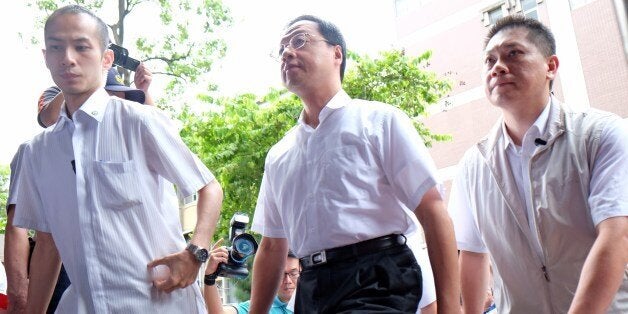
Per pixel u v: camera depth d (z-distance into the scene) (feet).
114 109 7.70
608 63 44.52
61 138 7.73
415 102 39.34
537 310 8.36
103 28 7.89
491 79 8.61
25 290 9.62
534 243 8.37
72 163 7.50
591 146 8.00
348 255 7.16
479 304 9.52
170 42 42.80
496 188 8.83
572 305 7.19
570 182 8.03
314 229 7.41
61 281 9.93
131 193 7.35
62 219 7.51
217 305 11.51
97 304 6.99
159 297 7.30
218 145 38.75
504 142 8.89
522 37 8.46
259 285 8.95
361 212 7.26
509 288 8.73
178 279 7.06
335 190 7.38
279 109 38.17
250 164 36.99
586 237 7.96
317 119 8.11
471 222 9.52
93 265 7.07
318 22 8.19
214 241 38.04
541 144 8.34
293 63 7.89
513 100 8.39
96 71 7.69
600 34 45.06
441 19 56.65
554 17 47.85
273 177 8.47
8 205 9.93
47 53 7.56
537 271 8.31
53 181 7.66
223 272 11.57
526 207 8.50
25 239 9.99
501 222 8.71
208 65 43.29
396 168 7.48
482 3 53.36
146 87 11.23
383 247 7.23
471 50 53.93
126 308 7.07
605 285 7.05
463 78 54.29
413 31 58.70
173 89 43.65
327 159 7.55
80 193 7.25
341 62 8.34
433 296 9.37
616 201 7.42
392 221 7.45
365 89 38.50
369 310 6.73
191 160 7.69
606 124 8.00
